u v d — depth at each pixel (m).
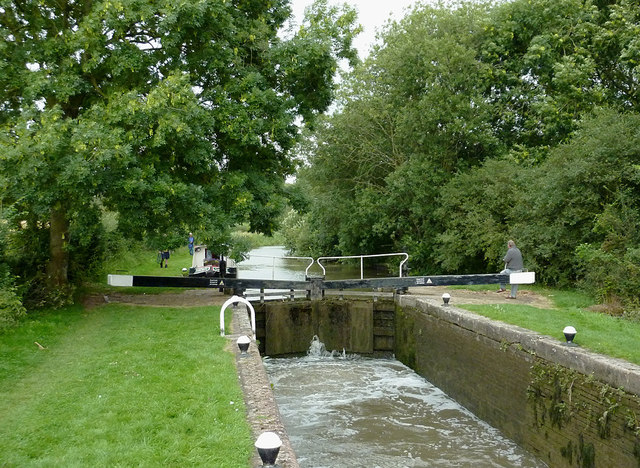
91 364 7.86
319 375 12.95
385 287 15.52
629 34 16.67
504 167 19.73
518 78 21.91
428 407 10.55
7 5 11.23
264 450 3.79
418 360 12.95
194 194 11.21
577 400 7.20
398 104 24.55
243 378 6.97
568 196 14.87
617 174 13.62
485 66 21.64
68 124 10.38
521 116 22.72
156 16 11.29
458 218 20.45
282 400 10.99
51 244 13.29
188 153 11.35
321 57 12.52
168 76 11.16
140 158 11.35
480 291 15.16
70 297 12.64
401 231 25.91
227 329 10.09
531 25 21.80
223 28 11.84
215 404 5.98
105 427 5.45
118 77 11.66
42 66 11.55
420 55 22.47
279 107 12.73
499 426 9.19
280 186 14.59
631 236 12.57
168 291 16.05
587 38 19.44
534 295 14.16
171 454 4.76
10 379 7.25
